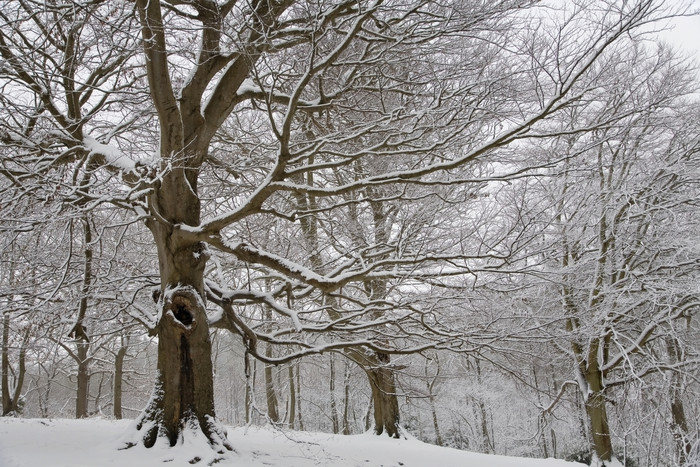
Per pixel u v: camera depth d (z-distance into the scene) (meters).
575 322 14.21
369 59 8.11
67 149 7.70
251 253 7.18
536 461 12.12
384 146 7.74
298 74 7.98
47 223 7.09
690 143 12.94
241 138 10.50
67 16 6.67
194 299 7.17
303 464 7.14
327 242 11.56
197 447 6.39
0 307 8.52
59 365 21.98
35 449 6.48
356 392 25.19
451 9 7.81
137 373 24.09
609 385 14.33
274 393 21.62
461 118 8.09
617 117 7.01
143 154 10.05
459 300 9.40
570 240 11.20
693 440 11.73
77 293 8.62
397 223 10.70
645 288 13.27
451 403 25.52
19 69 6.59
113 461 5.85
